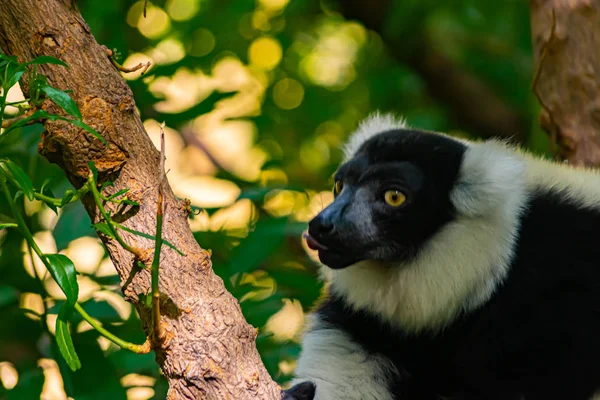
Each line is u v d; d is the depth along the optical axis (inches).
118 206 211.6
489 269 289.4
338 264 297.6
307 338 315.9
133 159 212.5
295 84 589.0
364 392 296.2
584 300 288.0
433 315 297.3
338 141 604.1
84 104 208.1
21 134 327.3
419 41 632.4
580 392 287.7
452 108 654.5
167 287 206.2
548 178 315.0
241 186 443.5
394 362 308.0
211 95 392.2
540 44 386.0
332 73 652.1
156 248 193.8
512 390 301.3
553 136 383.2
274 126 542.6
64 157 209.9
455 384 309.9
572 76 372.5
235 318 208.8
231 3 532.4
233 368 204.5
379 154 306.2
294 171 563.8
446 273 291.9
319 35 642.8
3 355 323.9
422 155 301.1
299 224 346.9
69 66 207.9
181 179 454.3
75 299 189.5
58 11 209.8
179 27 508.4
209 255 213.3
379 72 636.7
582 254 291.4
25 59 209.0
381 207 295.6
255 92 538.9
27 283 328.5
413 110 637.3
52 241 350.3
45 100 200.8
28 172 325.7
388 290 301.9
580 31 370.0
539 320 291.0
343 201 298.4
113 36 403.2
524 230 296.4
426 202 293.7
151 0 489.4
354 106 622.5
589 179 322.0
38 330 324.2
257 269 380.8
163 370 208.4
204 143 481.1
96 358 299.0
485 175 289.1
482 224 290.4
